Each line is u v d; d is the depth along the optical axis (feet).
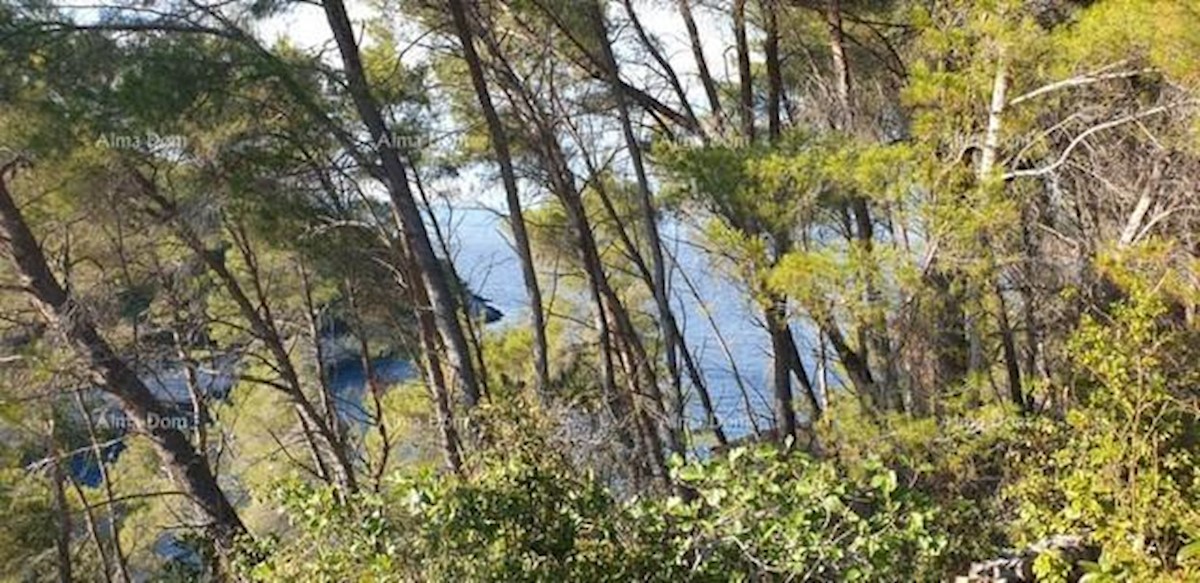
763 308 27.50
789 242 27.71
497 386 43.83
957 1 26.61
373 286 43.11
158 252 40.88
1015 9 25.93
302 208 36.63
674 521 17.88
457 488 16.70
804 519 16.31
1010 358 33.27
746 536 16.67
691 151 27.53
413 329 47.57
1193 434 19.99
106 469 46.26
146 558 52.39
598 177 44.50
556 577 16.61
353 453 47.73
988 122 27.25
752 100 41.22
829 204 27.68
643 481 29.89
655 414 36.78
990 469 28.63
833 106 34.22
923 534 16.84
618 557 17.17
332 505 16.89
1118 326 20.57
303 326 48.73
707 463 17.28
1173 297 26.14
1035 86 27.71
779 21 38.50
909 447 25.94
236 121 32.71
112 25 30.94
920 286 25.04
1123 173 31.68
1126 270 25.39
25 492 40.96
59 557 43.39
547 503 17.47
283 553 17.76
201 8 32.40
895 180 25.38
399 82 39.50
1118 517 17.76
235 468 50.44
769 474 16.97
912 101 26.81
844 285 25.18
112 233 37.09
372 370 45.32
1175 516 17.37
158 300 41.37
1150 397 18.84
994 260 26.89
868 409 28.09
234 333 47.91
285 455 47.73
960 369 31.55
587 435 27.55
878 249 24.95
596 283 41.45
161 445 36.50
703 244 29.66
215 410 48.67
